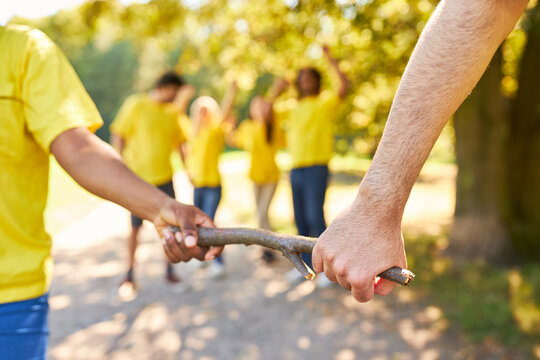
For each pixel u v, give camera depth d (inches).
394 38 230.8
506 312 160.9
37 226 52.4
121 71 1633.9
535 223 245.0
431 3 205.9
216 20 277.3
